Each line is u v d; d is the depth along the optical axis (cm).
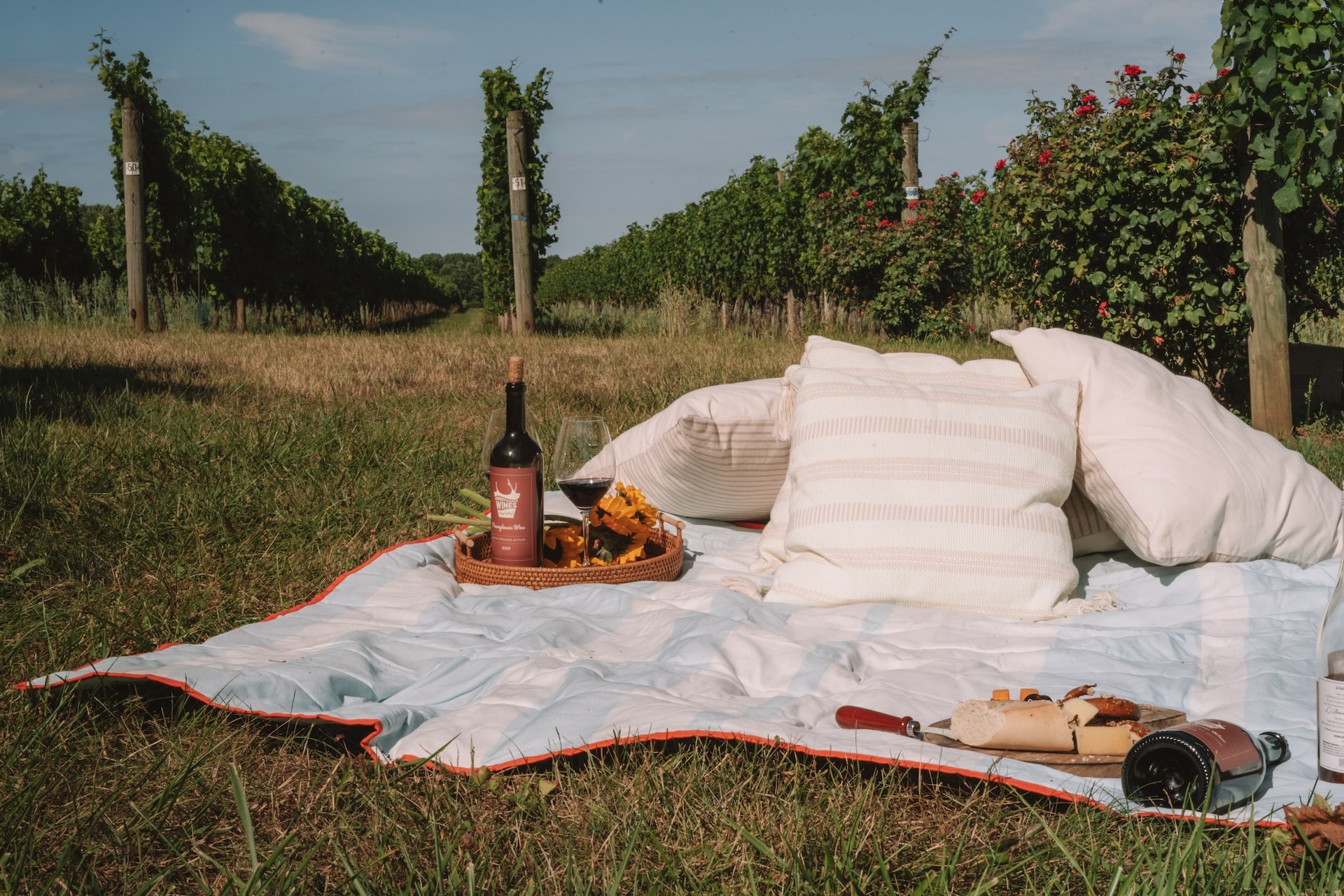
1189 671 220
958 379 311
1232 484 274
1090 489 287
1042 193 642
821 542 265
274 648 227
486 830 151
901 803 162
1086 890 134
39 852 141
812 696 203
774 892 135
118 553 291
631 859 143
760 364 801
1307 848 135
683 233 2117
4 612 239
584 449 282
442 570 294
